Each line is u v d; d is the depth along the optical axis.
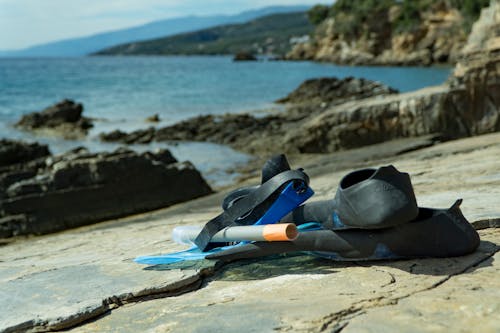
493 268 3.57
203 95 49.09
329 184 10.00
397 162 11.83
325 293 3.38
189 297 3.68
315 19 156.25
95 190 13.38
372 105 17.02
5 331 3.31
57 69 122.19
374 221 3.65
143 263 4.24
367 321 2.87
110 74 91.62
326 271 3.82
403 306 3.03
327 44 121.00
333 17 122.06
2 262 6.57
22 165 15.87
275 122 27.73
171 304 3.56
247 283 3.81
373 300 3.15
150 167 14.27
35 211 12.66
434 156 11.57
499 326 2.66
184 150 22.70
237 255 3.99
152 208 14.06
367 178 3.97
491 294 3.09
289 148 18.89
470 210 5.18
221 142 24.02
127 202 13.75
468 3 84.62
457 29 89.31
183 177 14.72
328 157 15.00
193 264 4.19
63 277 4.29
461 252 3.78
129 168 13.95
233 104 41.38
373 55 102.88
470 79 15.80
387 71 78.94
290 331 2.84
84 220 13.12
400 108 16.59
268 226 3.75
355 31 109.12
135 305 3.65
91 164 13.54
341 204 3.82
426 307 2.98
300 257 4.22
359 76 69.00
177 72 94.50
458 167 8.98
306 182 4.12
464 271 3.54
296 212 4.32
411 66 93.38
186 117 34.59
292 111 33.56
